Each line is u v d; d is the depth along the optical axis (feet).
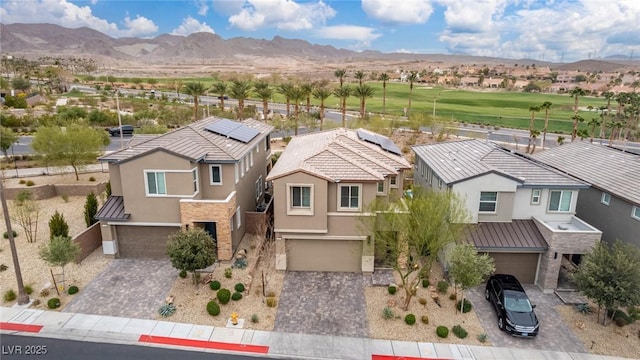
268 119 258.37
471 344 66.28
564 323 72.23
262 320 71.20
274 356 63.05
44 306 73.05
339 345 65.51
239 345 65.00
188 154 87.30
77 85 497.87
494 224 85.87
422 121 220.23
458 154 105.09
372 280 83.87
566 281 85.56
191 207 86.58
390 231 73.77
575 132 217.77
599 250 70.69
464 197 83.97
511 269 84.69
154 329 68.03
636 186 83.66
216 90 263.08
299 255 87.25
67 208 118.01
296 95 242.58
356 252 86.28
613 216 87.04
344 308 75.05
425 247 73.26
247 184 107.04
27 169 150.82
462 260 70.49
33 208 101.96
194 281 79.56
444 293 80.64
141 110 278.46
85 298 75.82
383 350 64.54
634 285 65.82
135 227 90.22
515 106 437.99
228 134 107.86
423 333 68.69
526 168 90.17
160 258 91.50
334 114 319.88
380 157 98.53
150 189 87.30
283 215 83.61
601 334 69.46
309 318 72.08
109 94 395.75
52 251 74.54
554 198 86.43
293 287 81.61
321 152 88.28
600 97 545.44
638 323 72.43
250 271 84.07
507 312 69.31
